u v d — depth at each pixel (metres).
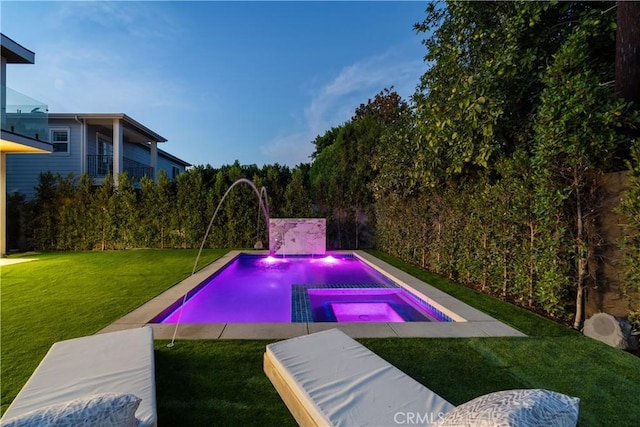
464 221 5.58
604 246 3.31
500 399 1.04
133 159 16.06
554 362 2.62
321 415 1.57
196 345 2.91
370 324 3.47
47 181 9.73
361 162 10.64
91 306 4.07
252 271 7.57
